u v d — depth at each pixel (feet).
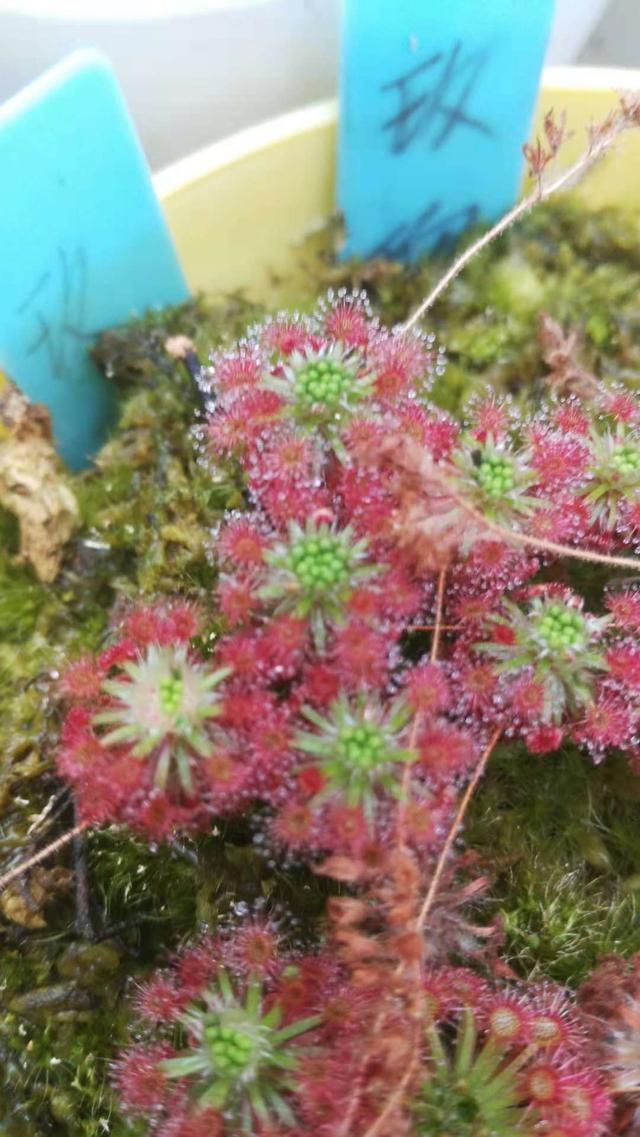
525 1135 0.22
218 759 0.22
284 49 0.34
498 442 0.27
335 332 0.27
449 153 0.33
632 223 0.36
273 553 0.24
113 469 0.32
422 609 0.26
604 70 0.33
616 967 0.25
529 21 0.30
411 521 0.23
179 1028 0.25
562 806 0.28
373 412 0.26
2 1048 0.26
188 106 0.36
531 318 0.35
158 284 0.34
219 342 0.34
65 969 0.27
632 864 0.28
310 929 0.26
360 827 0.22
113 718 0.23
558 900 0.27
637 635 0.27
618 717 0.25
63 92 0.28
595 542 0.28
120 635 0.28
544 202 0.35
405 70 0.30
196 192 0.33
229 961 0.24
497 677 0.25
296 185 0.34
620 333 0.34
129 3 0.32
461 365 0.34
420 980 0.21
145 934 0.27
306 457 0.25
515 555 0.26
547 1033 0.23
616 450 0.27
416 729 0.23
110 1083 0.26
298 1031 0.22
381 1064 0.22
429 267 0.35
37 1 0.32
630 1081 0.24
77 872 0.27
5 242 0.29
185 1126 0.22
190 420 0.33
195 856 0.27
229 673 0.23
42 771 0.28
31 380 0.33
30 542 0.30
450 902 0.24
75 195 0.30
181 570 0.29
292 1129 0.22
